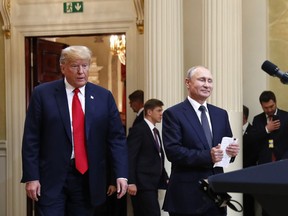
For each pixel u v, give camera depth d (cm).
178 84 632
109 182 579
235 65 613
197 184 403
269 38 680
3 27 759
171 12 631
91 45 1066
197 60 660
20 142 755
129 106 727
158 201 600
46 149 383
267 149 592
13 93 759
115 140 398
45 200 380
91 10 743
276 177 82
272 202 81
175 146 404
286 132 588
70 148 381
